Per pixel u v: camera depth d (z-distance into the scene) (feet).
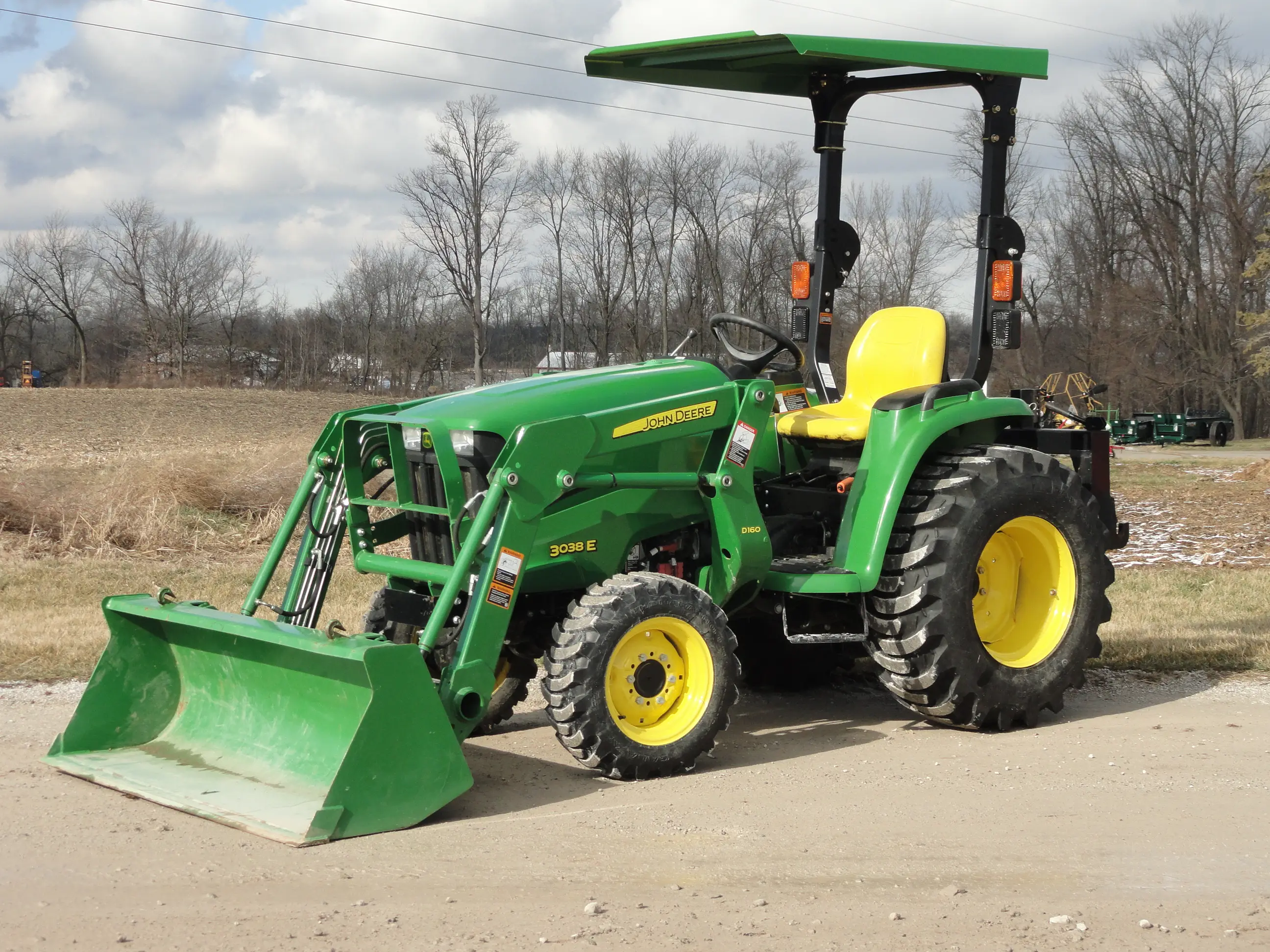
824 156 21.03
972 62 18.45
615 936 10.42
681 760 15.90
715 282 145.38
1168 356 166.20
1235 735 18.37
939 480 18.29
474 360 201.67
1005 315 19.39
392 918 10.81
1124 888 11.82
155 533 41.47
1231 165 148.66
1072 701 21.07
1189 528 50.62
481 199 172.45
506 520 15.19
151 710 16.70
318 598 17.20
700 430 17.15
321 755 14.65
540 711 20.61
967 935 10.53
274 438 99.55
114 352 255.29
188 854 12.66
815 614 18.99
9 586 32.65
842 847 13.02
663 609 15.74
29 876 11.93
